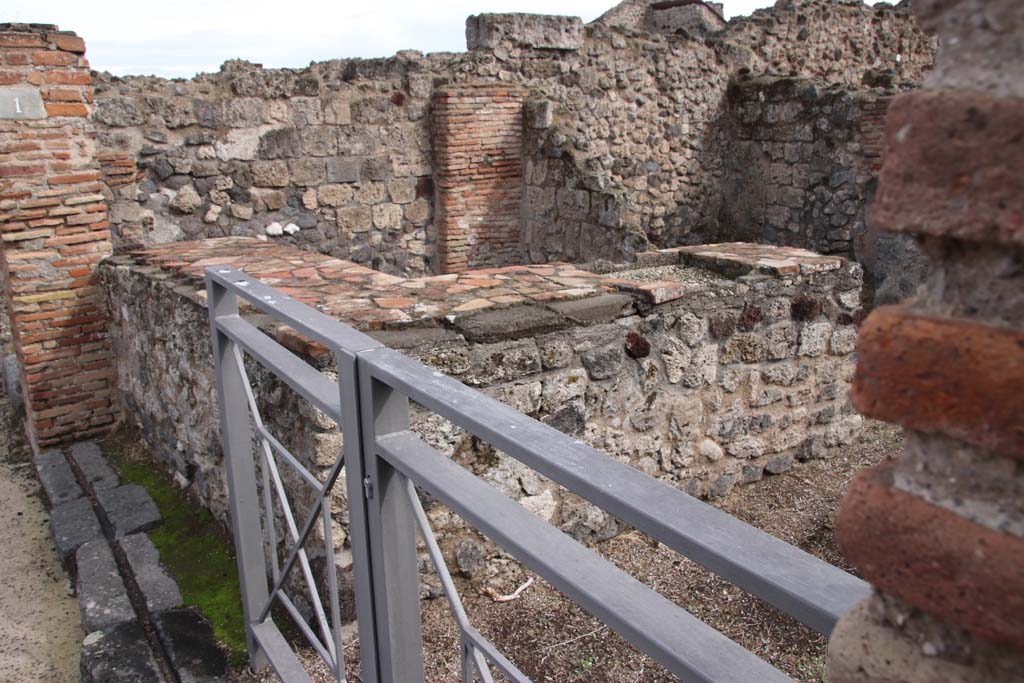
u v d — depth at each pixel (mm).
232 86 6840
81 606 3260
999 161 573
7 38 4602
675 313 3537
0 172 4719
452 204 8039
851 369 4168
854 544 703
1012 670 623
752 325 3773
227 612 3178
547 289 3562
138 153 6496
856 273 4039
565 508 3346
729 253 4238
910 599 664
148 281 4293
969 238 598
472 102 7848
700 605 2994
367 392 1420
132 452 4930
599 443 3453
